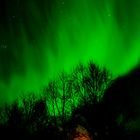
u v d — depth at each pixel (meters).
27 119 20.70
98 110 21.12
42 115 21.25
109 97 22.03
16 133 20.06
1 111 20.94
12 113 20.61
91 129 20.53
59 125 21.00
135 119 21.34
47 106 22.19
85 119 20.91
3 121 20.44
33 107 21.45
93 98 21.70
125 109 21.67
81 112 21.28
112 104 21.66
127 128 20.88
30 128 20.50
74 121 21.02
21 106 21.56
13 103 21.94
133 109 21.81
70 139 20.25
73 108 21.81
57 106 22.05
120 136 20.48
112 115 21.14
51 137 20.50
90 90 22.00
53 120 21.25
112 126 20.72
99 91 22.16
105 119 20.95
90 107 21.33
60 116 21.56
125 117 21.33
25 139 20.12
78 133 20.19
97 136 20.34
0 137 19.92
